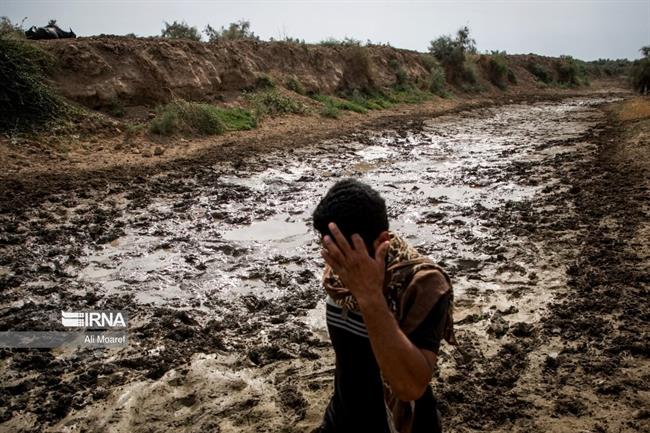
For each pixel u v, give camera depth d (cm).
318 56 2642
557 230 759
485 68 4294
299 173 1198
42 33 1739
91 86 1495
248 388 404
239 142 1512
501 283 585
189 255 690
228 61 2064
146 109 1603
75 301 554
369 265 166
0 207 848
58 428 363
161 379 414
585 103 3438
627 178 1046
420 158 1427
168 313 525
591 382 397
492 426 354
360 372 191
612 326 477
